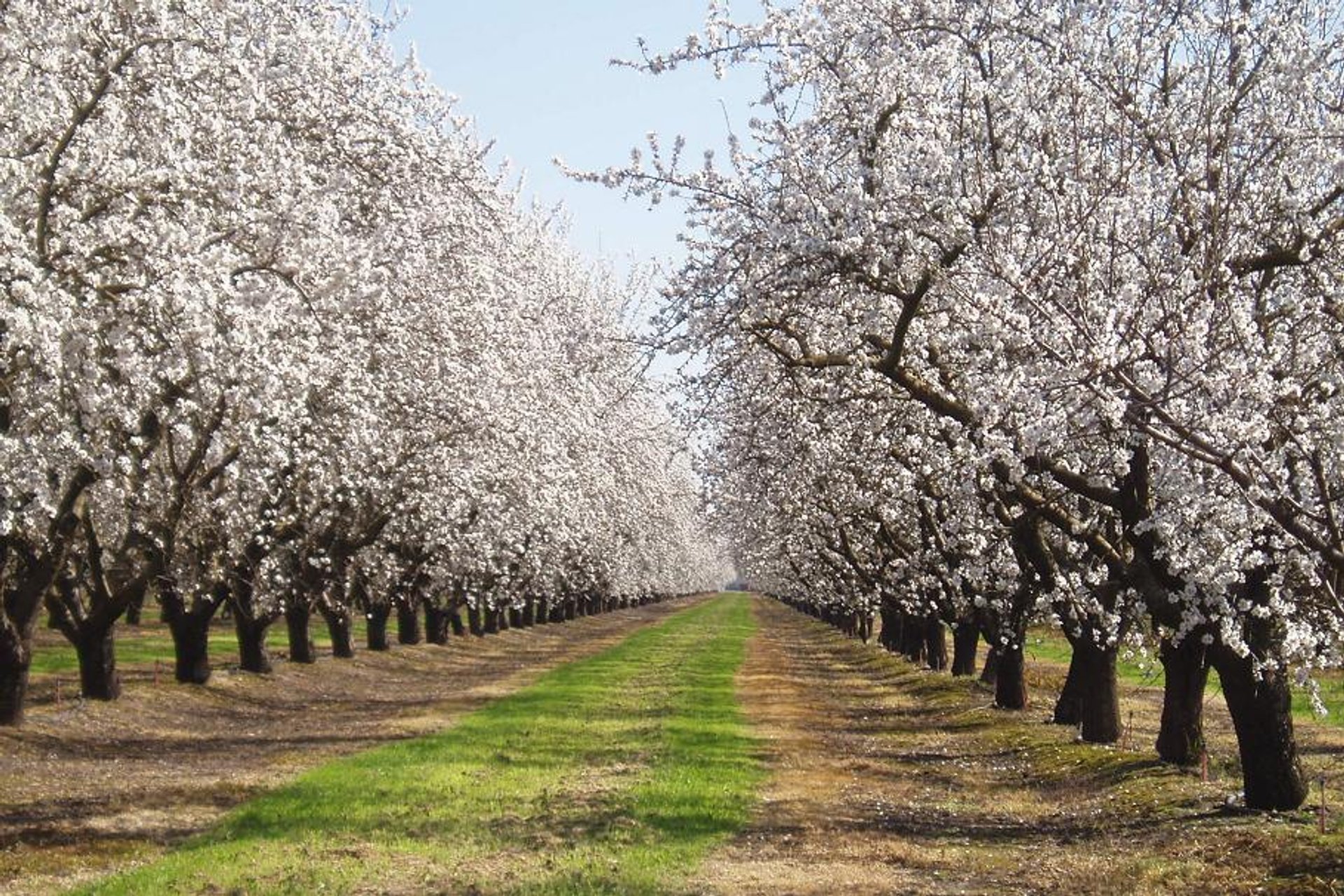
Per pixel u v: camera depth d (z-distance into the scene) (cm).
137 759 1983
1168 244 1325
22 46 1377
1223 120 1318
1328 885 1090
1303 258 1241
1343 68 1368
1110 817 1552
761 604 11875
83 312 1377
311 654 3569
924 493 2183
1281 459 1052
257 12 1808
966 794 1816
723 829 1502
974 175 1288
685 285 1497
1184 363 1079
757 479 2509
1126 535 1339
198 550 2552
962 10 1316
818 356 1443
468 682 3647
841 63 1388
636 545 7206
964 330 1335
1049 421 1080
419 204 2147
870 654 4712
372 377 2391
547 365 3703
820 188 1335
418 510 3350
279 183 1563
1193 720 1822
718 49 1425
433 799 1662
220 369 1541
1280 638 1445
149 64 1488
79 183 1440
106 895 1142
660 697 3088
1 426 1597
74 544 2286
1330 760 2009
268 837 1403
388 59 2223
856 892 1213
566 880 1227
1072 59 1310
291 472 2566
